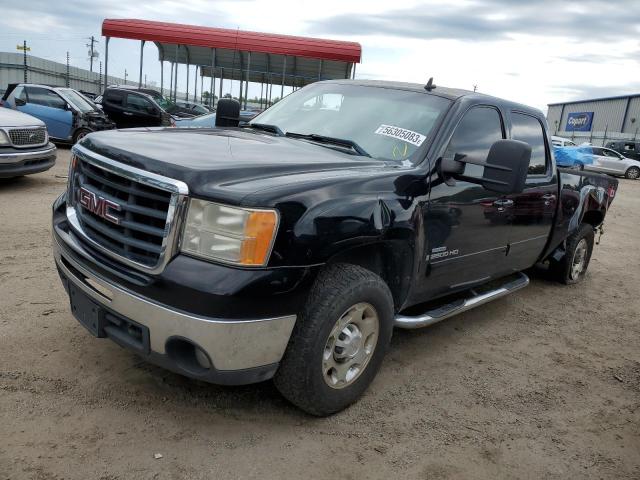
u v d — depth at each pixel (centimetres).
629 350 465
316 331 271
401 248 321
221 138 339
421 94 387
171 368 257
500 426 321
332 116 392
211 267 240
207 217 243
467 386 367
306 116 406
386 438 295
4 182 917
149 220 256
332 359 291
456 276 389
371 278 292
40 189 884
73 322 387
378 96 397
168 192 249
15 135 819
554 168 505
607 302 596
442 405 337
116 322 270
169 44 2078
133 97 1650
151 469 249
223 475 251
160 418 288
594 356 445
